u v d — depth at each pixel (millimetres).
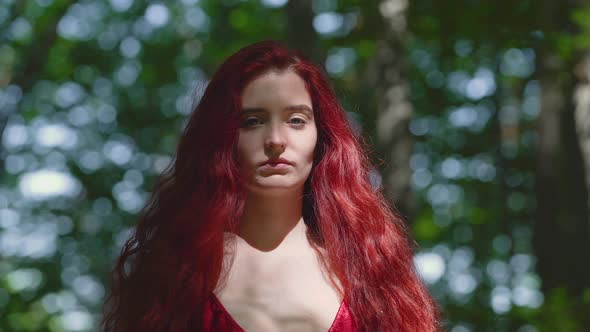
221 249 2506
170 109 16125
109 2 15438
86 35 15570
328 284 2535
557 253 9562
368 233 2691
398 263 2713
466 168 15078
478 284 14969
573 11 9242
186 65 15875
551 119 9781
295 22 7734
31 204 15461
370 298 2592
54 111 15859
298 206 2615
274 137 2520
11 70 12406
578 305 8273
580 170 9609
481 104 14430
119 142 16250
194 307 2438
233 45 13492
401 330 2619
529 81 13883
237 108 2553
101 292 14977
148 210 2674
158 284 2494
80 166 15836
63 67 15453
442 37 10328
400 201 7270
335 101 2734
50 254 14977
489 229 14961
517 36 10047
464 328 9289
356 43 10422
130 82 16094
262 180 2525
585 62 9562
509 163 14742
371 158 2908
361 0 9711
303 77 2629
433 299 2852
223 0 14609
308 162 2572
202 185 2572
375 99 7953
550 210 9695
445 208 15188
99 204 15836
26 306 12680
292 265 2527
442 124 14492
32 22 13516
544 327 8188
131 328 2500
